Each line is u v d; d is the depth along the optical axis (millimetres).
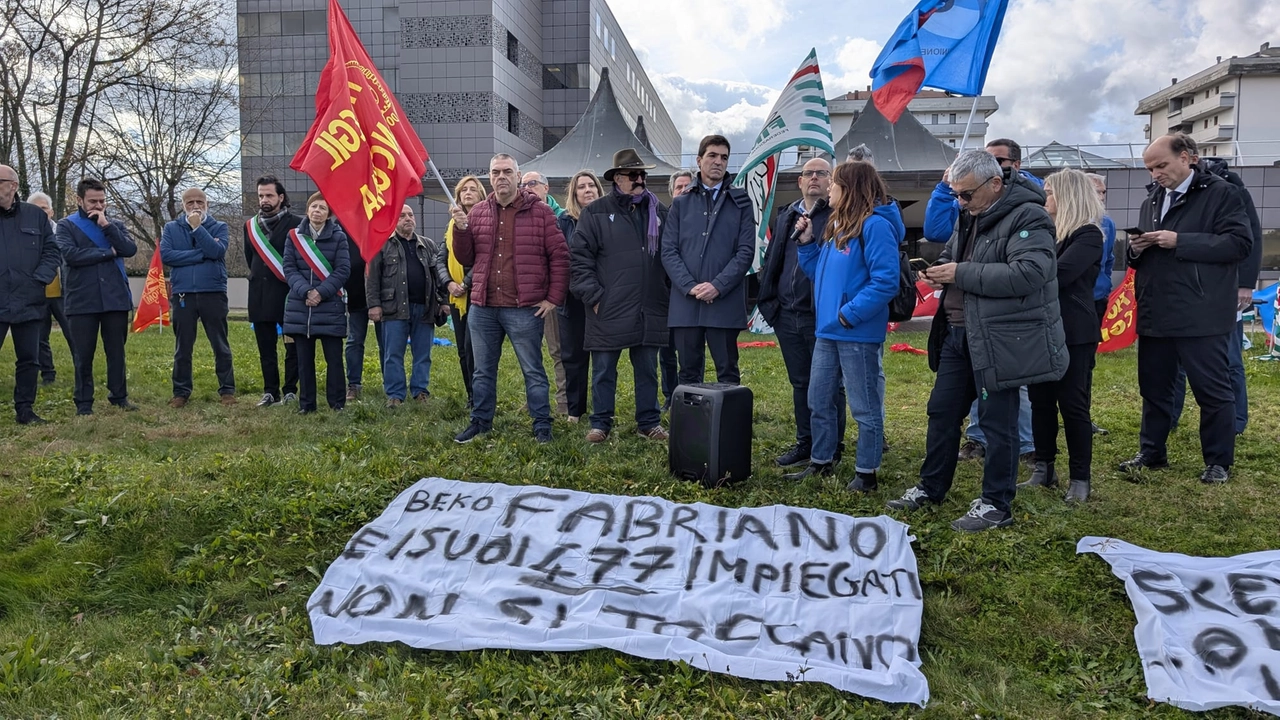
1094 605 3658
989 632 3488
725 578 3820
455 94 45188
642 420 6277
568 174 22250
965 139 6355
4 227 6688
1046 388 4934
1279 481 5219
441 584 3797
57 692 3088
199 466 5395
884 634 3414
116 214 26219
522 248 5910
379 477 5039
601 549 4062
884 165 21906
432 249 8133
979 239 4324
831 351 5051
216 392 8398
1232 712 2959
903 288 4879
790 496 4832
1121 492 5039
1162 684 3066
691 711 2982
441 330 16203
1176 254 5148
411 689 3105
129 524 4391
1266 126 68312
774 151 7164
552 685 3117
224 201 28750
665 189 22312
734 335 5812
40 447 6043
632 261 5957
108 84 22875
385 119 6480
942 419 4660
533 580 3809
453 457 5539
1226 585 3621
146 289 15617
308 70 46719
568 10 52656
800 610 3564
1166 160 5156
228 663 3311
